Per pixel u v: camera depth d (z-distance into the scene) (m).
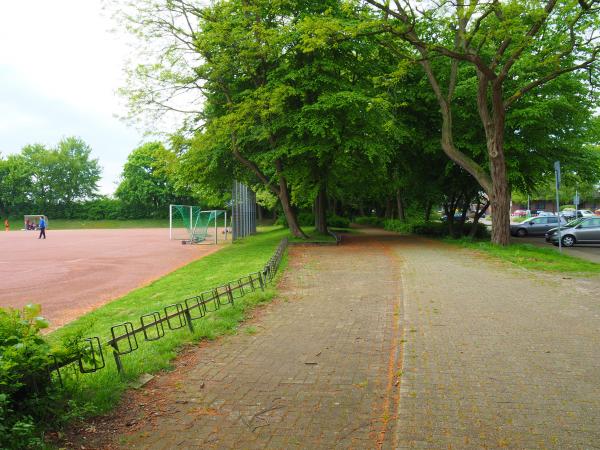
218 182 29.42
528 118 22.53
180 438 3.90
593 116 26.19
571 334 6.81
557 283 11.27
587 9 15.71
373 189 34.69
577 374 5.18
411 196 31.38
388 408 4.45
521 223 35.12
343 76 24.00
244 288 11.17
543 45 21.22
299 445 3.78
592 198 78.25
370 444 3.78
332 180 26.89
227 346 6.60
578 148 25.72
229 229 55.66
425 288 10.73
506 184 20.05
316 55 22.56
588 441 3.68
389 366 5.66
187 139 24.53
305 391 4.91
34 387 3.97
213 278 15.23
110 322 9.74
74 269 20.19
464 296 9.75
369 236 30.92
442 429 3.92
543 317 7.86
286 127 23.34
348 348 6.44
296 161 24.62
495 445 3.65
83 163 96.31
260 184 35.31
